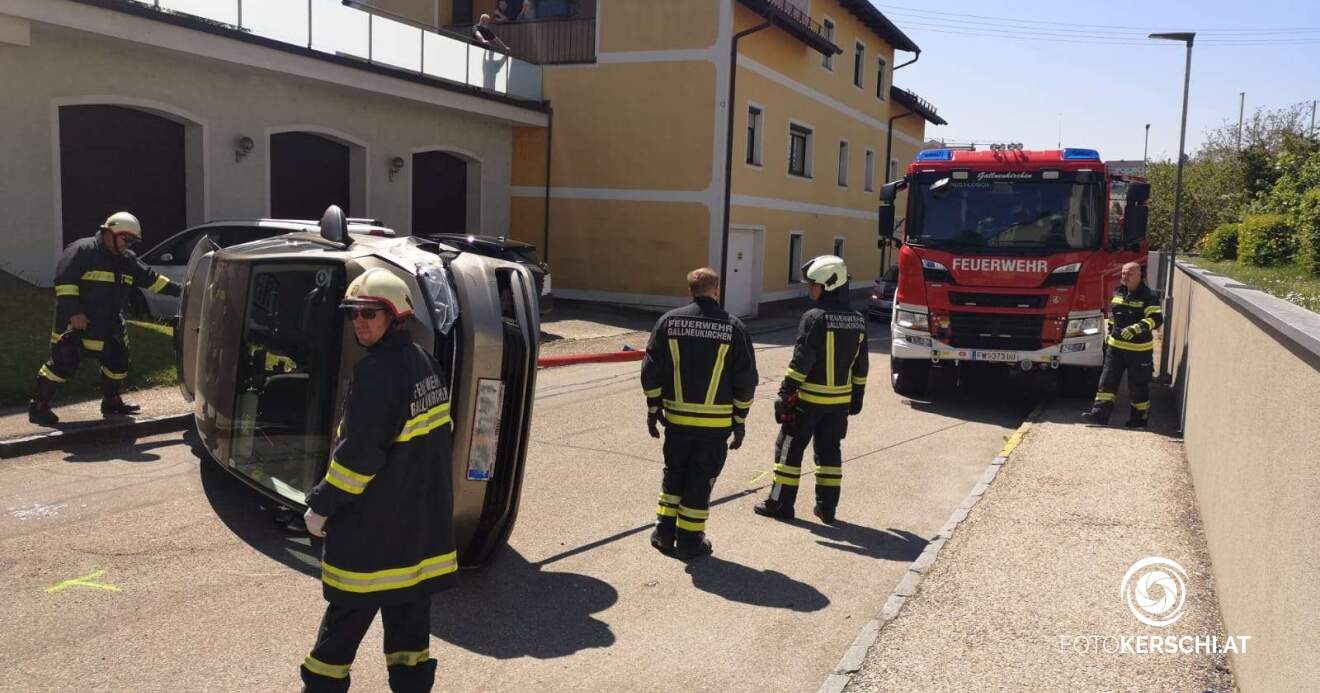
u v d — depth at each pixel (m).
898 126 35.56
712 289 6.06
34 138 12.60
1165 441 9.30
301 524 5.93
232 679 4.28
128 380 9.88
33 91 12.52
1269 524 3.92
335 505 3.48
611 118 22.06
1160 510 6.85
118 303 8.47
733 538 6.55
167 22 13.19
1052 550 5.96
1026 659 4.46
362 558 3.54
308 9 15.78
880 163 33.75
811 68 26.42
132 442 8.39
